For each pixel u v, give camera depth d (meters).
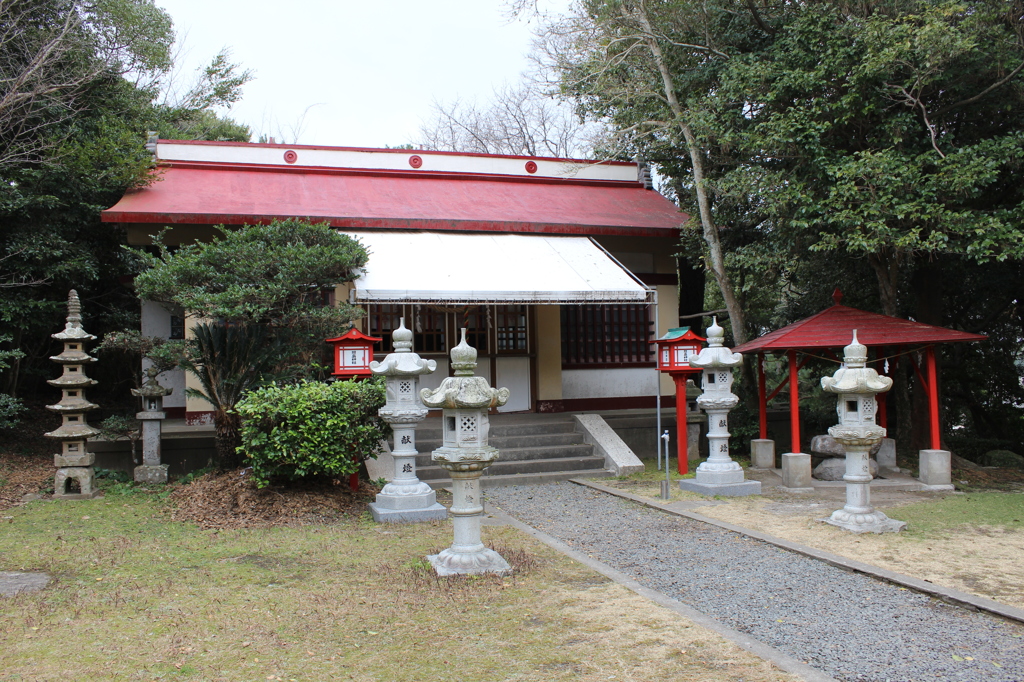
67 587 6.38
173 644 5.12
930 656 5.02
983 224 11.07
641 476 12.17
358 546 7.72
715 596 6.28
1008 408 18.05
